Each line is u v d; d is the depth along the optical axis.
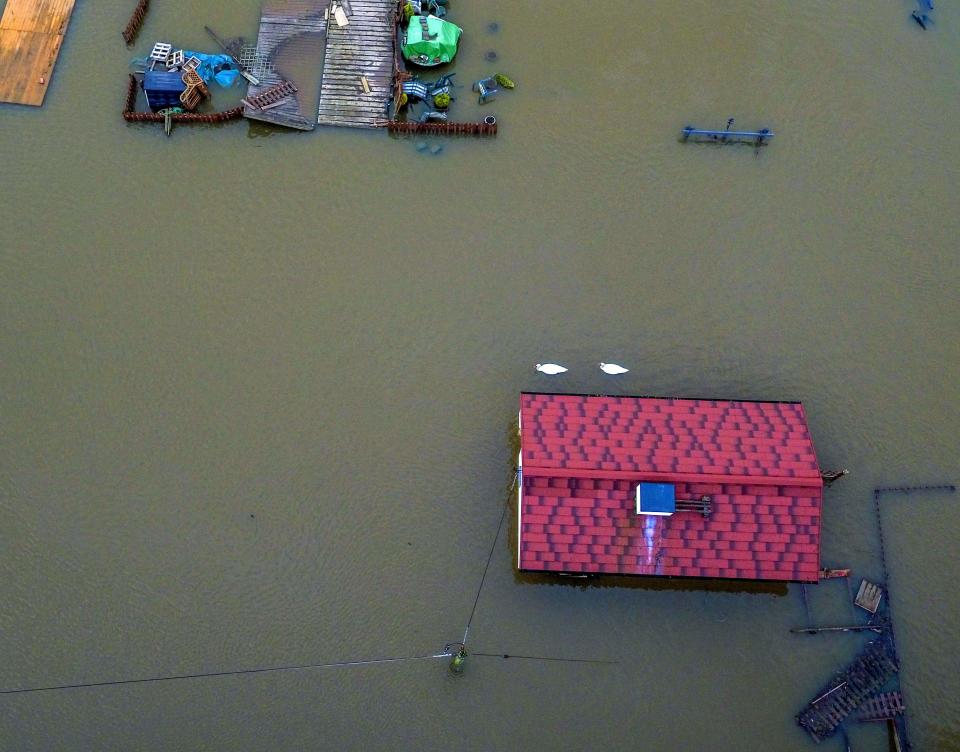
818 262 39.12
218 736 31.48
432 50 41.69
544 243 39.28
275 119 40.66
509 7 44.00
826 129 41.94
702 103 42.34
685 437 32.34
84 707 31.67
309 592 33.31
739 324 37.81
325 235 39.19
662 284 38.53
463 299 38.06
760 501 31.09
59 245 38.72
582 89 42.38
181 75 40.53
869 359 37.25
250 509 34.41
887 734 31.84
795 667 32.66
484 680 32.34
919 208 40.38
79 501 34.34
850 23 44.16
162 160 40.53
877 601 33.12
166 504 34.38
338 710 31.88
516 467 35.19
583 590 33.66
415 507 34.62
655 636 33.03
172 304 37.72
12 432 35.38
